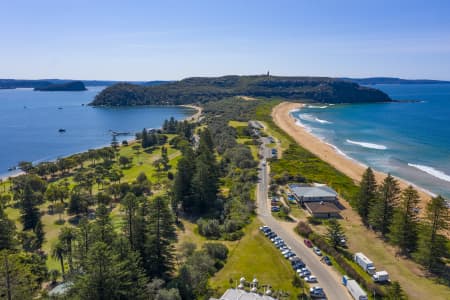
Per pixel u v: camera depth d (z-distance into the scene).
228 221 78.38
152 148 178.88
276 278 57.62
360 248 69.38
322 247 67.81
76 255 55.84
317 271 60.25
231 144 158.62
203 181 91.44
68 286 49.19
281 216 83.88
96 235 54.53
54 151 193.38
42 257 70.62
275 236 73.06
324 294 53.66
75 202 94.62
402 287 56.19
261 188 104.31
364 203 80.94
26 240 75.00
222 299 49.91
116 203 100.88
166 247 63.69
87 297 42.31
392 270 61.34
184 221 87.31
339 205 91.75
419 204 97.19
